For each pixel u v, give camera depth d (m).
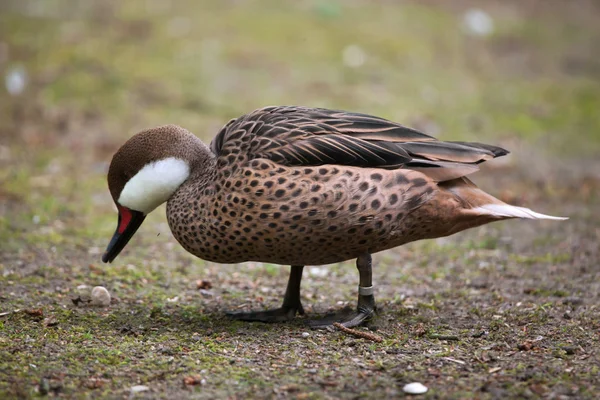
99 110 17.80
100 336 8.38
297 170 8.02
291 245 8.20
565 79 21.89
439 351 8.04
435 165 8.31
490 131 17.95
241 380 7.23
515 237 12.75
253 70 20.25
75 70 19.59
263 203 7.99
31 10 23.88
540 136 17.97
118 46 21.30
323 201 7.98
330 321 8.94
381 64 21.27
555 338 8.39
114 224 12.83
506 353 7.96
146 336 8.44
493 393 6.89
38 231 12.27
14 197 13.60
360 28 23.64
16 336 8.25
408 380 7.20
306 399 6.84
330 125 8.52
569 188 15.03
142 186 8.71
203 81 19.47
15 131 16.59
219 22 23.31
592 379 7.20
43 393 6.90
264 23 23.36
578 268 11.20
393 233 8.32
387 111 18.34
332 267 11.45
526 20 26.69
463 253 12.04
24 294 9.73
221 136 8.95
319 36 22.66
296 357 7.84
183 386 7.10
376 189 8.06
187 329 8.73
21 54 20.41
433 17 25.59
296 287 9.24
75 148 16.05
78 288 10.08
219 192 8.20
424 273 11.23
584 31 26.17
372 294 8.86
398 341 8.36
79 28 22.45
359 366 7.57
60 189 14.19
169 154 8.62
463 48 23.41
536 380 7.17
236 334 8.58
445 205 8.30
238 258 8.52
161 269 11.06
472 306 9.66
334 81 19.92
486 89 20.59
